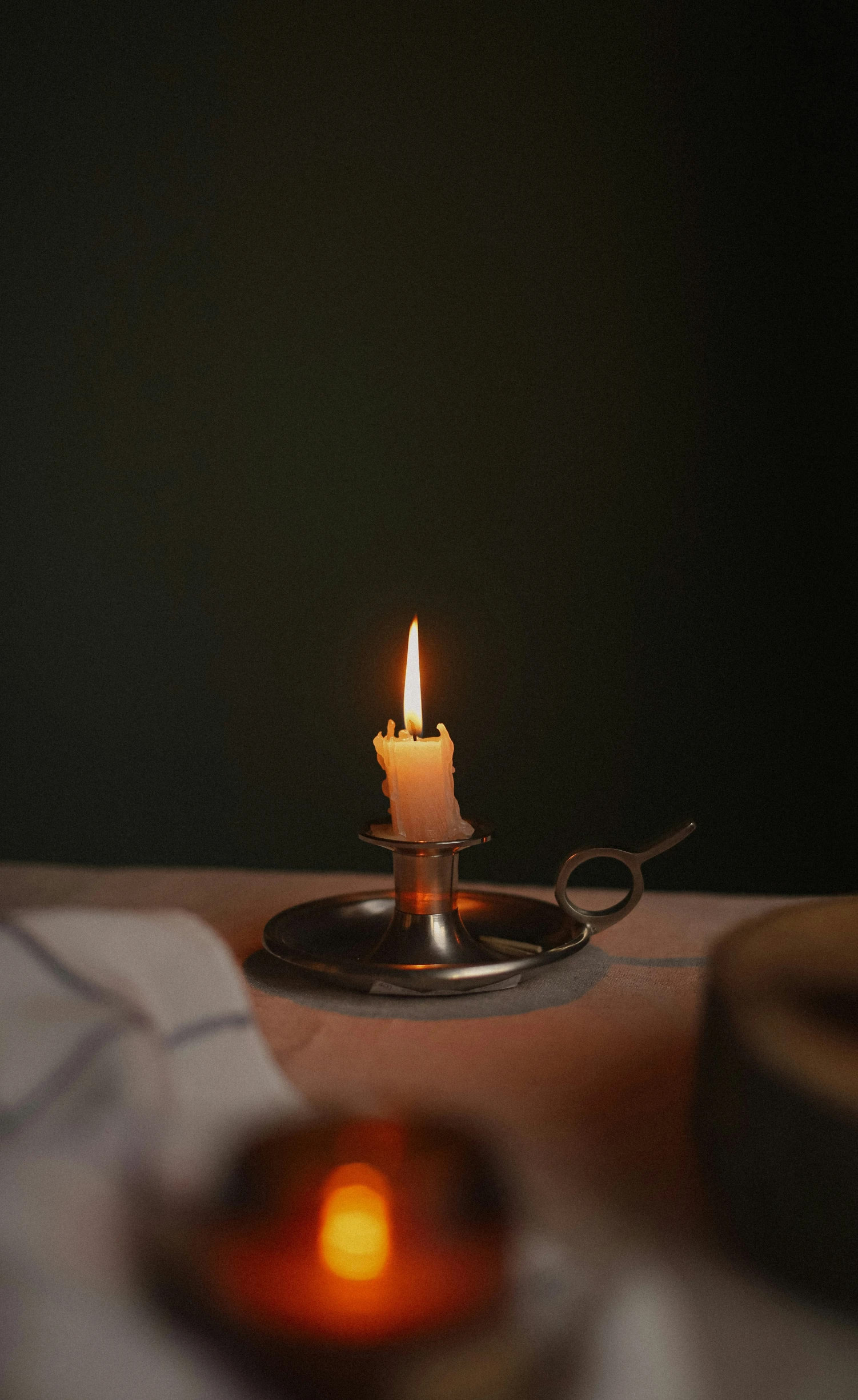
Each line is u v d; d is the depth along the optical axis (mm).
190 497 2674
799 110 2371
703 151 2418
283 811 2729
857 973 617
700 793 2549
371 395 2592
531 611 2574
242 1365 412
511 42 2473
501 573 2580
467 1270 420
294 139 2561
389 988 747
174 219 2611
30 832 2809
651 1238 589
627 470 2508
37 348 2678
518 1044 705
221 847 2758
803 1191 546
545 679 2584
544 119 2473
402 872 778
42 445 2705
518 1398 415
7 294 2672
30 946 619
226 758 2734
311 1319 404
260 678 2701
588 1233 586
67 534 2723
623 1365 454
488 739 2617
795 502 2445
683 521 2496
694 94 2412
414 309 2555
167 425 2662
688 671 2527
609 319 2486
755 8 2371
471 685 2617
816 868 2516
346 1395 399
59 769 2789
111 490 2697
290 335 2604
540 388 2525
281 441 2629
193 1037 624
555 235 2490
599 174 2463
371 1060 691
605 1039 709
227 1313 417
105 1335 439
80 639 2748
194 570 2691
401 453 2592
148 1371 426
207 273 2615
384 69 2520
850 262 2381
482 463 2562
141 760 2764
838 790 2490
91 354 2666
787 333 2416
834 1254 536
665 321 2467
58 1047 586
